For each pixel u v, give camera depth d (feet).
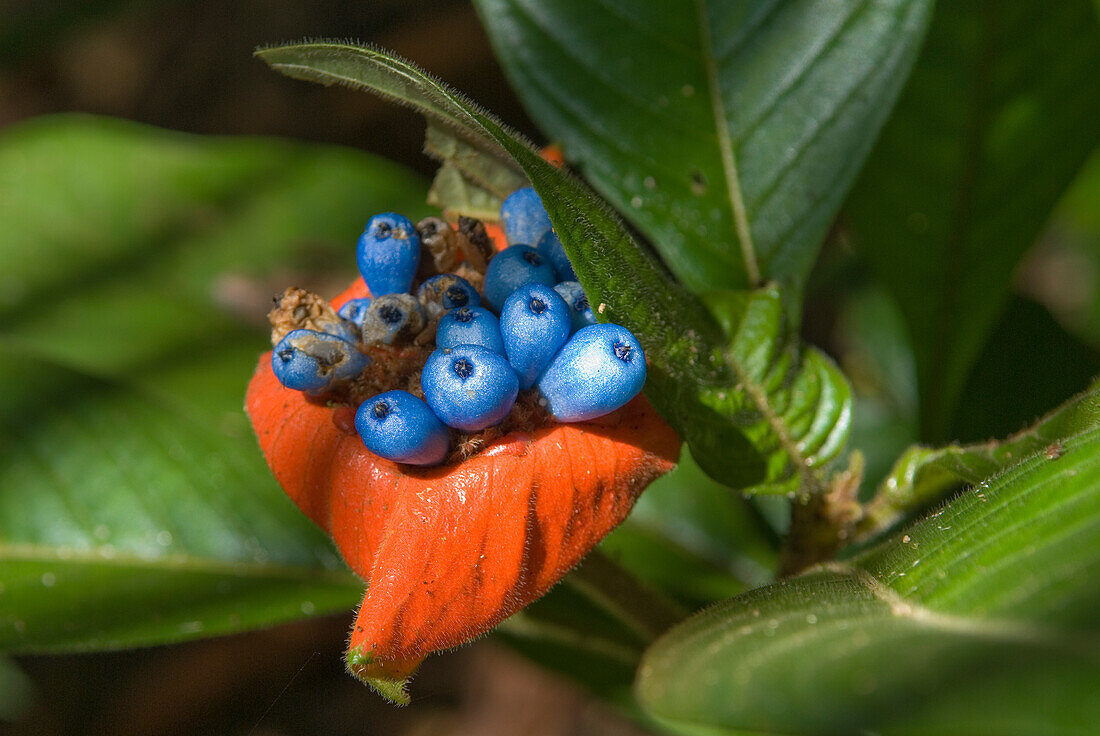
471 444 0.78
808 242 0.94
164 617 0.99
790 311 0.93
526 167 0.76
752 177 0.95
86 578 1.00
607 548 1.08
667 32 0.97
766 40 0.96
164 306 1.14
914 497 0.89
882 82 0.94
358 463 0.79
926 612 0.72
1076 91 1.01
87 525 1.02
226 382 1.09
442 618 0.77
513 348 0.78
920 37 0.93
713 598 1.07
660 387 0.81
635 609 0.91
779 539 1.09
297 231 1.19
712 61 0.96
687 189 0.96
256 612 1.00
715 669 0.71
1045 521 0.74
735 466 0.87
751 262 0.95
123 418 1.06
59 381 1.08
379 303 0.80
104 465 1.04
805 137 0.95
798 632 0.72
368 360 0.81
